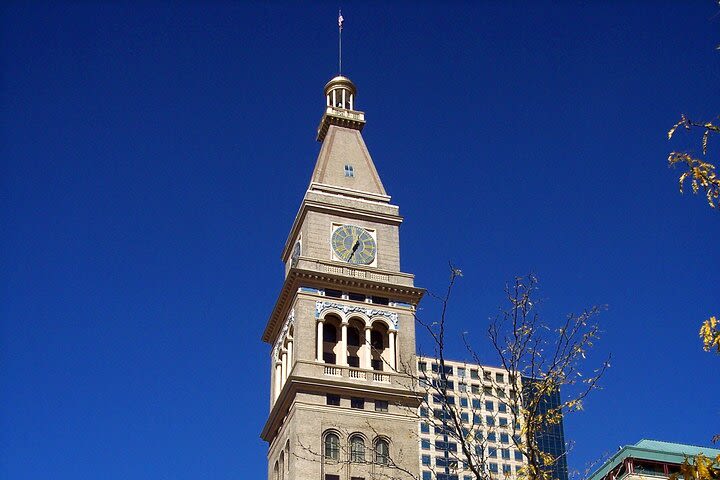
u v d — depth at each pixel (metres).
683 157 30.75
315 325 108.62
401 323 111.31
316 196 119.12
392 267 115.94
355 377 105.50
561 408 37.66
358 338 111.25
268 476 113.50
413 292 113.19
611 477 47.22
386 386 105.19
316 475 98.31
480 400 41.38
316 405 102.75
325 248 115.25
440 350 38.72
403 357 108.88
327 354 109.31
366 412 103.56
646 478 124.19
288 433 103.94
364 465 100.19
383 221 119.19
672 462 126.44
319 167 123.75
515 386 37.41
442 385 39.56
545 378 37.22
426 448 175.38
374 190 123.00
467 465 41.59
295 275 110.62
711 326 30.38
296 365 105.12
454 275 38.09
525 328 37.56
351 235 116.69
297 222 121.12
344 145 128.25
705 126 29.70
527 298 37.59
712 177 30.30
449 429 40.00
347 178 123.25
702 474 31.22
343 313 110.12
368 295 112.44
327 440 101.19
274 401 115.62
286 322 115.19
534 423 37.53
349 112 132.25
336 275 111.38
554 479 41.50
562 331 37.47
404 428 103.44
